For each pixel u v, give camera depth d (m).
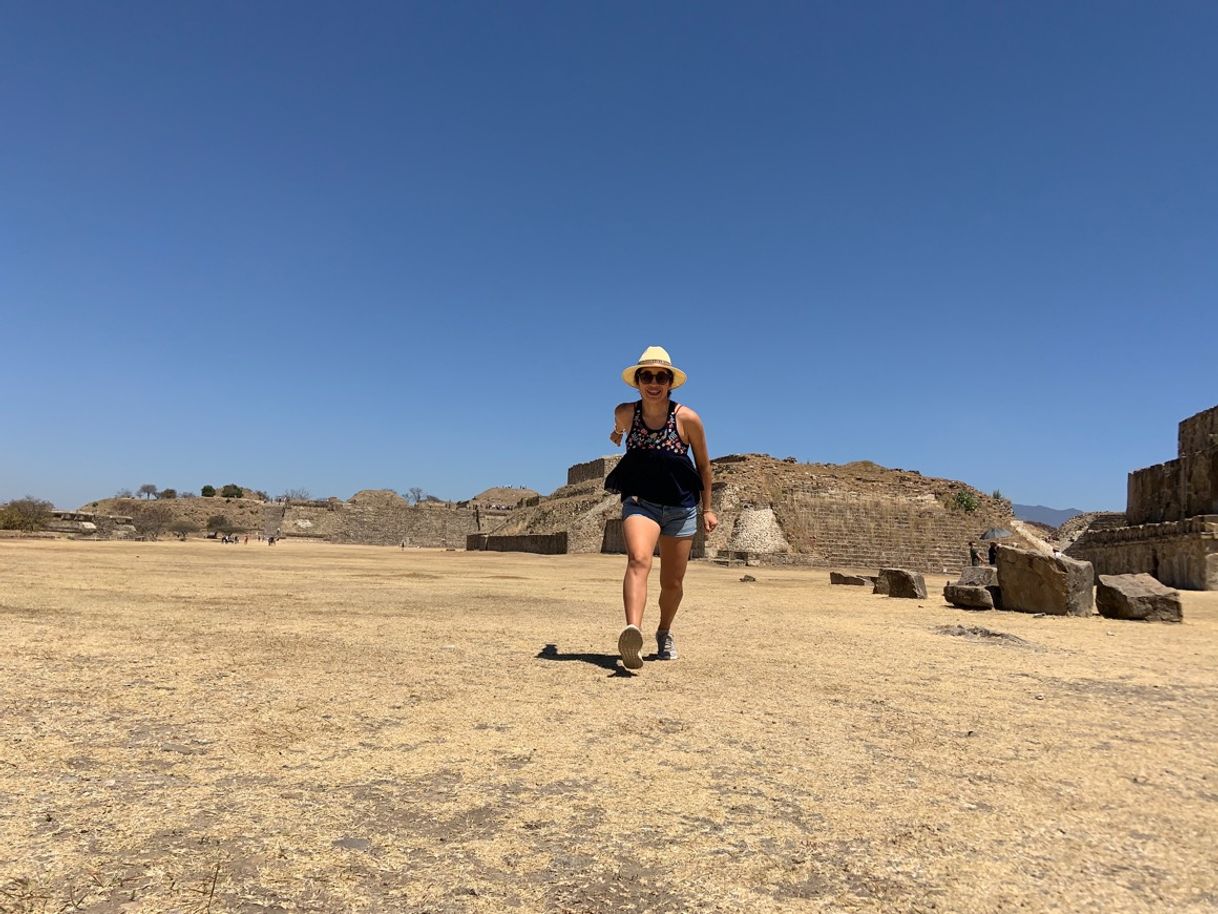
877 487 52.34
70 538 56.06
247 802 3.00
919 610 12.41
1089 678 6.20
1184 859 2.71
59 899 2.20
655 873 2.52
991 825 2.99
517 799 3.14
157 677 5.12
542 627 8.46
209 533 98.69
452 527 115.00
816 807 3.14
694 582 20.69
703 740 4.04
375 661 5.96
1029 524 57.38
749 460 53.25
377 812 2.96
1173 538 22.20
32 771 3.23
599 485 72.25
